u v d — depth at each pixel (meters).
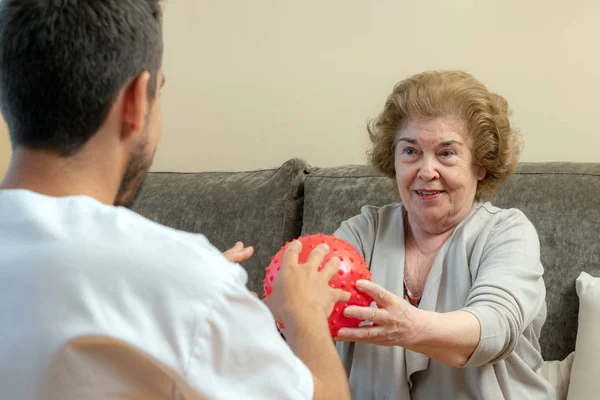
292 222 2.09
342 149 2.35
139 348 0.70
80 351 0.69
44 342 0.69
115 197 0.85
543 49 2.09
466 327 1.26
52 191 0.79
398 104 1.48
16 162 0.80
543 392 1.45
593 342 1.58
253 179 2.18
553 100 2.09
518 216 1.53
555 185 1.80
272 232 2.06
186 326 0.71
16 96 0.77
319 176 2.08
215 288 0.73
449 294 1.45
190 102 2.56
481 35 2.15
